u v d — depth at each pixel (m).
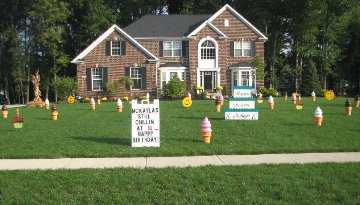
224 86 43.09
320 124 17.03
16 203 7.71
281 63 56.00
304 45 51.62
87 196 8.00
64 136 14.87
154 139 12.80
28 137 14.66
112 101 39.66
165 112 23.58
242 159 10.97
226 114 19.41
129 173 9.41
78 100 40.81
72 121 19.83
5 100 59.09
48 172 9.61
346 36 53.56
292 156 11.30
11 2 55.53
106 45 41.78
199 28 42.97
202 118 20.25
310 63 48.69
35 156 11.40
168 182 8.70
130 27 44.75
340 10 49.34
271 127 16.56
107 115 22.77
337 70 55.56
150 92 41.84
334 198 7.69
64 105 33.03
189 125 17.59
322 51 52.56
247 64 42.81
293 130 15.69
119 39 41.75
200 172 9.43
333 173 9.22
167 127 17.00
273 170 9.54
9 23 57.53
